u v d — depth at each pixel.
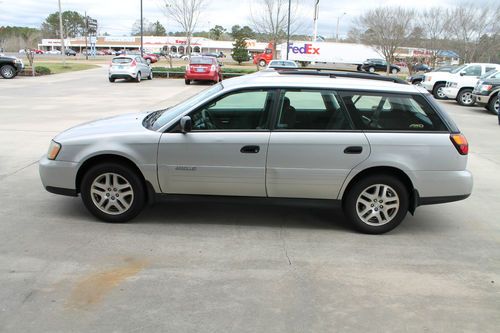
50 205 5.25
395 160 4.49
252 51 81.06
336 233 4.72
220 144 4.49
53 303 3.27
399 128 4.55
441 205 5.80
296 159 4.50
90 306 3.25
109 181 4.70
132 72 24.34
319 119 4.55
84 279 3.62
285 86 4.54
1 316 3.10
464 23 38.25
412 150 4.50
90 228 4.63
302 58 48.75
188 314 3.18
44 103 14.62
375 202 4.67
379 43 43.50
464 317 3.26
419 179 4.55
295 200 4.67
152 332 2.97
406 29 42.41
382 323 3.15
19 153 7.71
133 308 3.24
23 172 6.57
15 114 12.09
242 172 4.54
